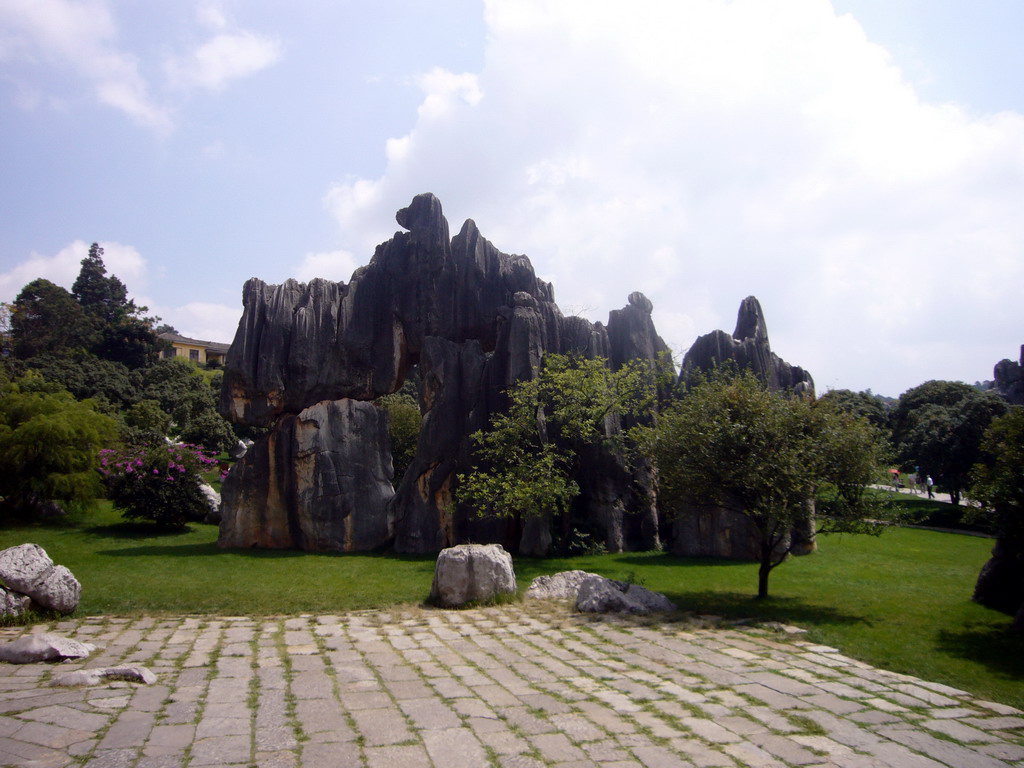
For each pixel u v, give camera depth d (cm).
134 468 3316
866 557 2616
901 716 914
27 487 3259
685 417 1805
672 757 763
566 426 2677
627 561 2511
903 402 6291
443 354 2970
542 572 2258
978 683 1072
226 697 962
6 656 1142
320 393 3014
